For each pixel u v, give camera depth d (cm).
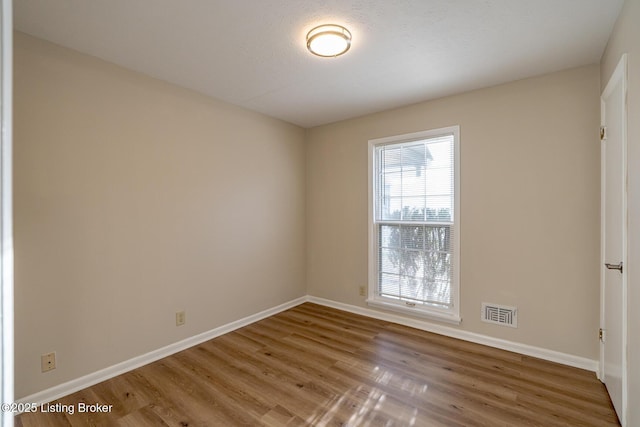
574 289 238
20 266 188
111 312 228
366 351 266
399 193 332
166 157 261
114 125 229
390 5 167
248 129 332
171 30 189
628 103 158
